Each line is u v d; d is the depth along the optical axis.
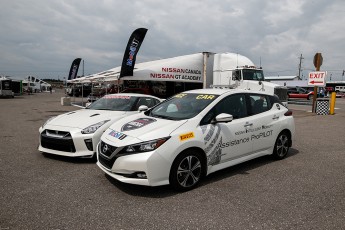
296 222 3.07
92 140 5.06
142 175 3.63
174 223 3.03
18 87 39.81
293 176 4.60
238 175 4.63
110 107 6.62
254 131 4.92
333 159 5.68
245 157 4.86
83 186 4.03
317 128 9.79
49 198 3.62
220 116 4.16
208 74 15.95
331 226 2.99
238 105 4.87
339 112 16.02
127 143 3.73
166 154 3.69
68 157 5.47
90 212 3.25
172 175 3.79
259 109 5.23
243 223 3.04
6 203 3.45
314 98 15.23
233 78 14.84
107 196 3.71
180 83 16.48
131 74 13.45
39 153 5.79
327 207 3.45
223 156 4.43
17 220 3.03
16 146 6.45
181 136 3.87
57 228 2.89
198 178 4.09
